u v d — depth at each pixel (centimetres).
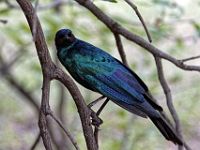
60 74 580
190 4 1378
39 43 576
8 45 1501
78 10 1141
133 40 756
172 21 1056
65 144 1282
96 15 771
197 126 1489
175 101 1413
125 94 665
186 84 1424
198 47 1614
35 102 1424
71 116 1547
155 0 1020
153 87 1243
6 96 1914
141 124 1339
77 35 1134
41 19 1073
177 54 1277
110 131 1349
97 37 1183
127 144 1255
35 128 1875
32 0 858
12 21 1145
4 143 1806
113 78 677
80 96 591
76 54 687
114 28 765
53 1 1183
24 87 1461
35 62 1400
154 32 1035
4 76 1381
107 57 688
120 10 1273
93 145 594
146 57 1305
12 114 1916
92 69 682
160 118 629
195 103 1439
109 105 1426
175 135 625
